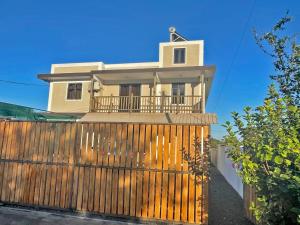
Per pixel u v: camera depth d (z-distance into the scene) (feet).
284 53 13.19
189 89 61.98
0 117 29.86
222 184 40.22
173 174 19.19
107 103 65.36
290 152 9.77
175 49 66.28
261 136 11.33
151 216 19.08
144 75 60.85
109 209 19.88
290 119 11.04
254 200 18.24
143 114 53.36
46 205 21.09
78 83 70.74
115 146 20.61
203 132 19.29
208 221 19.79
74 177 20.93
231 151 12.32
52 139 21.93
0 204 22.04
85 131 21.39
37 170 21.77
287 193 10.85
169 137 19.72
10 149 22.62
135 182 19.76
